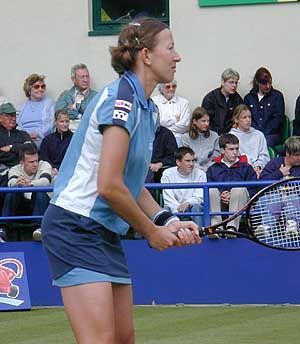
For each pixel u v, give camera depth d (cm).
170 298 1900
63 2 2414
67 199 815
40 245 1923
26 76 2431
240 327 1602
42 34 2423
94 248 810
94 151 805
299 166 1955
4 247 1928
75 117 2272
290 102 2306
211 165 2006
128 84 806
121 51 823
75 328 805
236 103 2231
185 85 2352
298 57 2300
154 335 1540
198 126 2158
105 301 800
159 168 2094
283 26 2305
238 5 2319
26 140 2189
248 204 907
